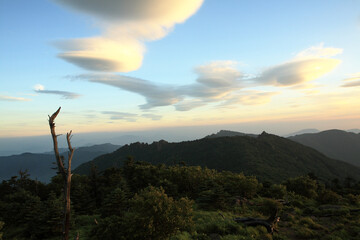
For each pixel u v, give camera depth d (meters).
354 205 35.34
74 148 9.12
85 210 39.91
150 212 15.59
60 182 52.94
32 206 31.52
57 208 27.42
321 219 26.62
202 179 45.00
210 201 31.88
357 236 19.91
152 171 53.41
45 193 49.28
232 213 29.08
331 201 36.88
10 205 34.47
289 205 34.81
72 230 27.55
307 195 43.41
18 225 33.47
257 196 43.03
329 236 20.09
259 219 23.05
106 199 30.52
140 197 17.20
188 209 16.91
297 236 21.00
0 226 26.09
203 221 23.72
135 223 15.95
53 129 8.76
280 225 24.31
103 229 18.50
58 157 8.83
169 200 16.58
